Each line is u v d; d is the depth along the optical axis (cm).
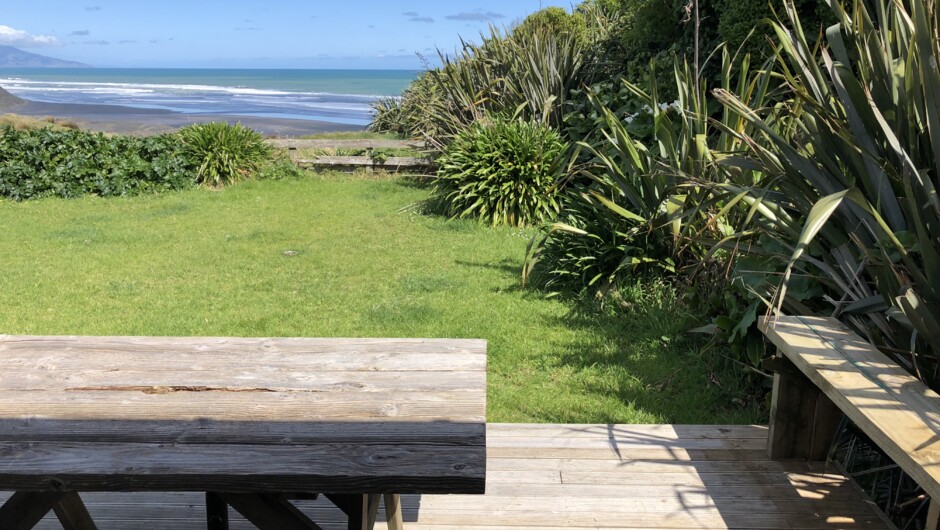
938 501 153
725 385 366
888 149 274
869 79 285
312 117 3916
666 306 472
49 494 158
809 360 229
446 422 160
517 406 351
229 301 544
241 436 153
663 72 795
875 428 181
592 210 561
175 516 238
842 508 241
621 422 333
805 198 298
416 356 196
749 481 258
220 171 1117
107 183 1033
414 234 778
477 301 534
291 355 197
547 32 1001
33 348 201
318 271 634
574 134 855
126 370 187
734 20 680
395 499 207
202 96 6625
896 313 240
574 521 235
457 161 862
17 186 1009
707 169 455
